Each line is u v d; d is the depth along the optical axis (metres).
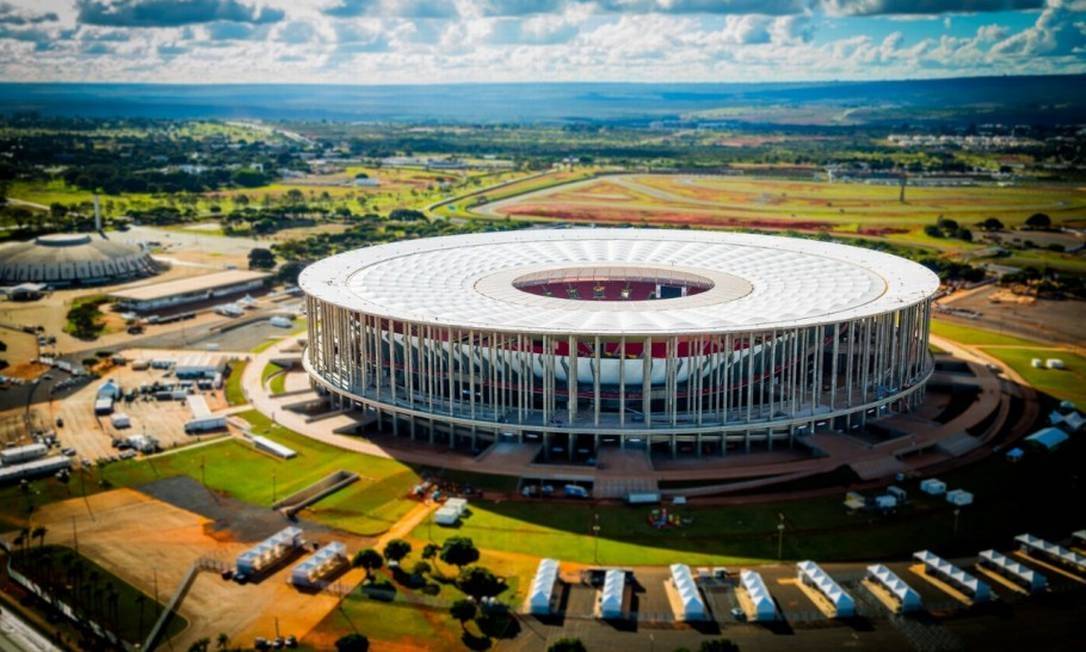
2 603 168.88
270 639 154.62
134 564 179.88
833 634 156.50
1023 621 159.50
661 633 157.38
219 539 189.38
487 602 164.00
